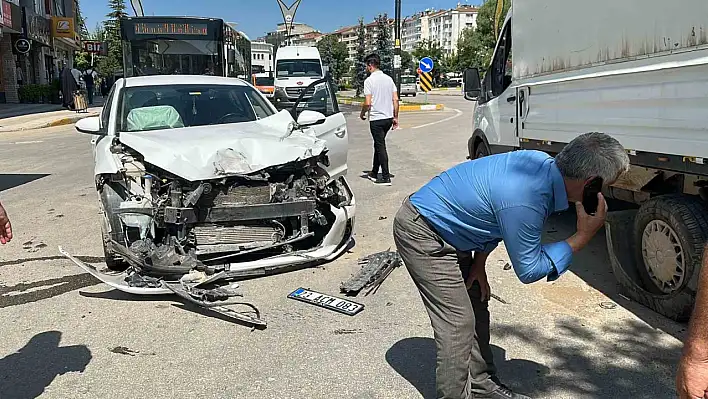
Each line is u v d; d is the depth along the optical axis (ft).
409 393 11.37
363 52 154.61
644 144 14.40
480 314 10.80
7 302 16.02
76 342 13.66
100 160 17.44
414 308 15.35
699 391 6.14
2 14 88.28
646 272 15.10
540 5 19.98
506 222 8.90
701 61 12.23
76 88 88.58
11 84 103.30
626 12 14.97
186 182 16.21
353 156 42.19
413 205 9.84
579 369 12.21
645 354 12.75
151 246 16.37
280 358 12.81
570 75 18.06
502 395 10.70
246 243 17.06
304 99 23.94
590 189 8.84
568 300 15.69
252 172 16.63
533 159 9.23
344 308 15.23
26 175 35.78
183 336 13.91
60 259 19.51
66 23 121.70
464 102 121.29
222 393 11.47
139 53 55.36
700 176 13.35
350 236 19.63
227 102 22.63
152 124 20.61
